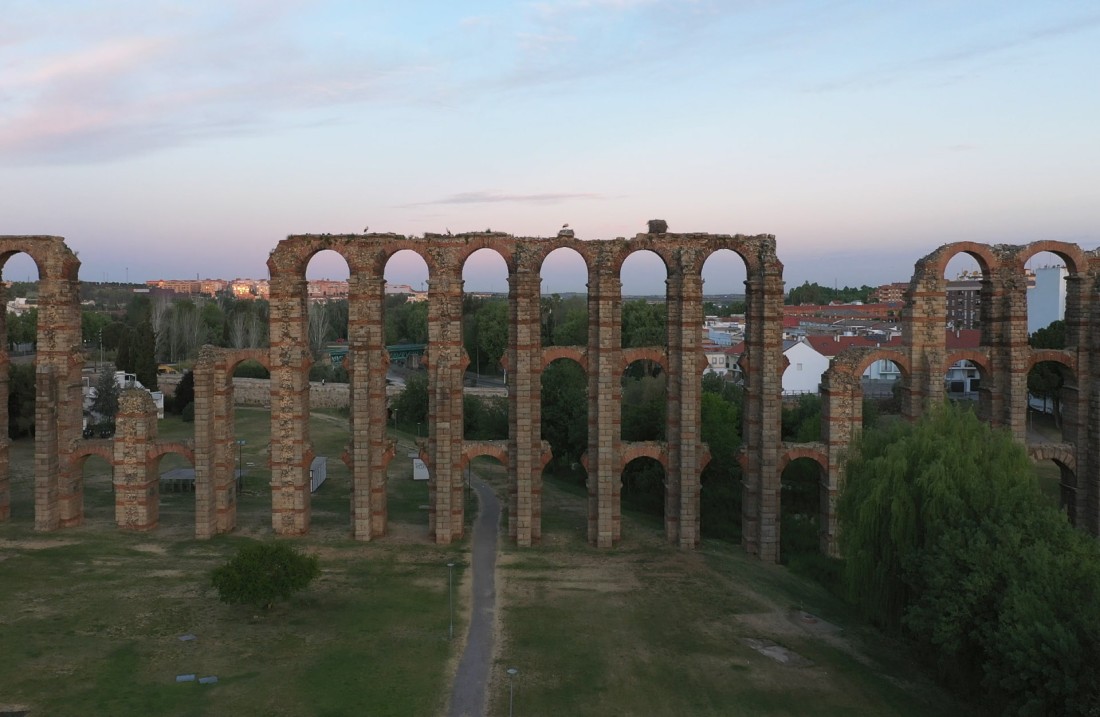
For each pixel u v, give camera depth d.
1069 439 61.12
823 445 60.81
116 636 43.69
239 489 79.94
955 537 40.34
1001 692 37.09
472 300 174.00
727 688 39.69
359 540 62.12
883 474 46.19
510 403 62.38
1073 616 33.00
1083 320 59.66
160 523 66.12
